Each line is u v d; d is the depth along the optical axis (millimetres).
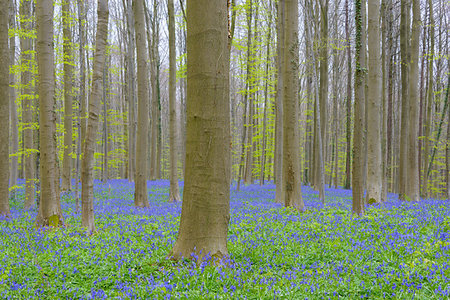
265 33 25016
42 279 5500
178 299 4637
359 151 10930
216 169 6070
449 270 5391
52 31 10016
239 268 5660
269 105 29969
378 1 14102
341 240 7590
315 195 22031
